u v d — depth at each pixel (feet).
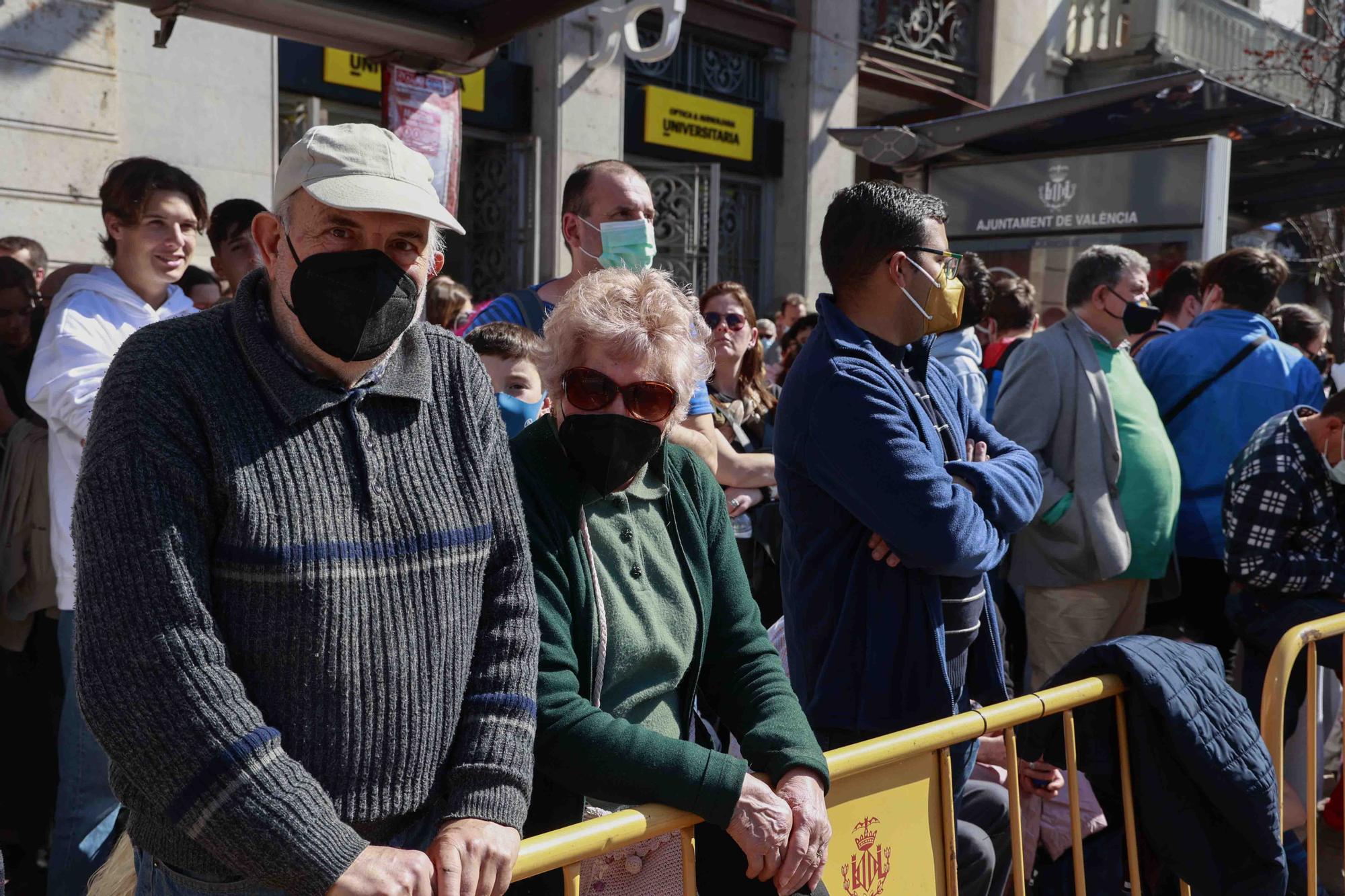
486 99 27.76
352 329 4.57
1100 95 21.29
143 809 4.58
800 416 7.82
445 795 4.96
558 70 28.27
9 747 10.50
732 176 34.30
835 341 7.83
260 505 4.43
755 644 6.47
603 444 5.93
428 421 5.04
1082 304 12.70
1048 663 12.75
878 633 7.64
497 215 29.17
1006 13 40.37
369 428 4.80
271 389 4.58
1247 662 11.67
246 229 11.71
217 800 4.17
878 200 7.91
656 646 6.05
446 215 4.72
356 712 4.58
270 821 4.18
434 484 4.92
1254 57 46.42
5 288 10.84
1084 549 12.27
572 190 10.36
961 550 7.36
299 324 4.66
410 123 14.76
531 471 6.06
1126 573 12.51
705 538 6.53
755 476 12.10
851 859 6.54
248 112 22.06
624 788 5.52
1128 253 12.62
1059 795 9.70
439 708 4.82
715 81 33.71
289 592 4.44
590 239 10.23
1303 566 11.03
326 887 4.24
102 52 19.98
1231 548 11.37
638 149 31.45
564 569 5.91
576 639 5.88
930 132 23.39
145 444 4.33
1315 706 9.89
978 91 40.52
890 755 6.65
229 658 4.47
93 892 6.70
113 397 4.45
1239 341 13.85
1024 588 12.95
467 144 29.25
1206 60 44.29
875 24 36.91
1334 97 41.55
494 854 4.65
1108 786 8.40
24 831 10.59
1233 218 30.48
